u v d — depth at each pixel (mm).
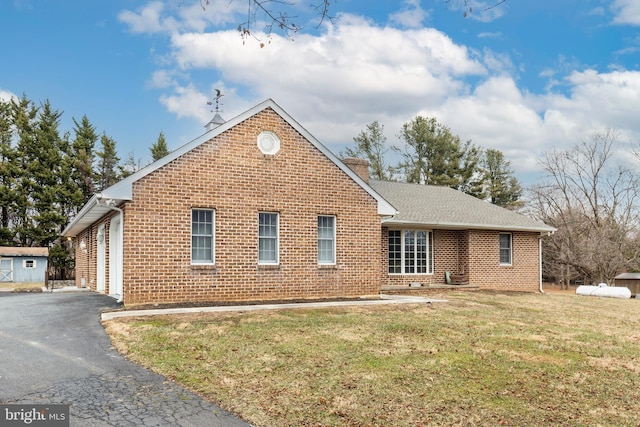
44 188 38688
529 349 8742
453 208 23281
